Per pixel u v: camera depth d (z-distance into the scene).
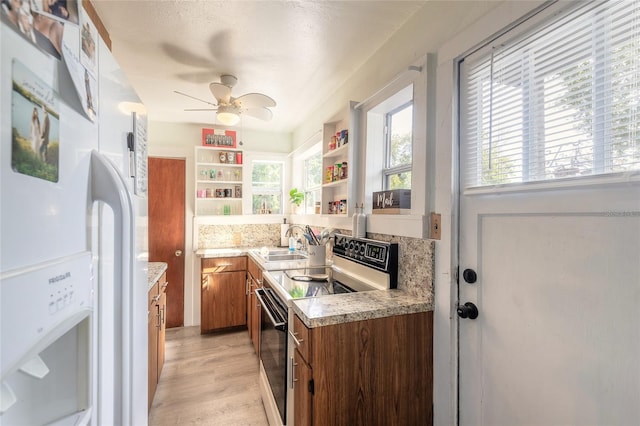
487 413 1.20
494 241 1.18
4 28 0.36
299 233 3.58
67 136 0.50
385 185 2.07
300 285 1.78
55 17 0.46
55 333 0.43
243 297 3.33
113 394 0.63
